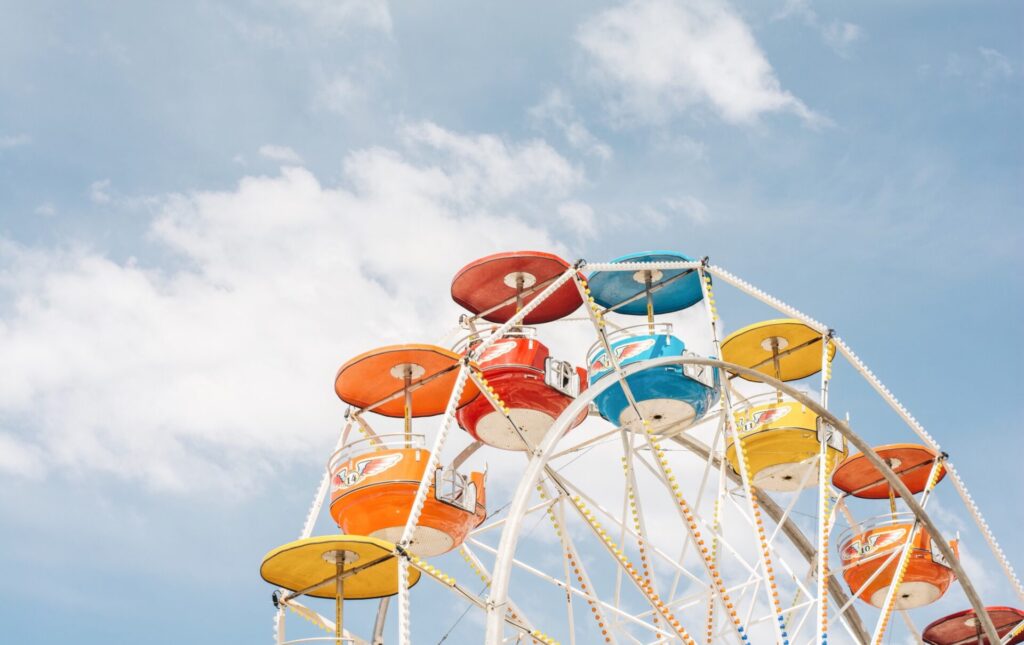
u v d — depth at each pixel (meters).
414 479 33.62
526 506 30.00
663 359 32.88
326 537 30.05
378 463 33.94
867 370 38.22
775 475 40.47
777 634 32.56
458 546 35.25
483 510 35.47
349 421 36.50
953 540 40.50
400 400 36.66
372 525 33.81
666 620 32.41
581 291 34.59
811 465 38.75
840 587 43.44
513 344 36.41
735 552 35.91
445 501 33.56
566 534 35.50
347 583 32.75
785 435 39.31
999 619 42.91
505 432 37.34
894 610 41.28
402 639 28.75
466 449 40.09
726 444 39.94
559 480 35.72
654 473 37.34
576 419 37.44
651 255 37.47
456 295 38.62
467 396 36.56
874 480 42.22
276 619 32.12
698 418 36.72
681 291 39.53
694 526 32.59
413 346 34.19
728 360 42.28
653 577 35.81
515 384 35.88
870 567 40.12
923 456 40.94
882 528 40.34
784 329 40.78
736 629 32.19
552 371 35.84
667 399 35.66
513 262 37.19
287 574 31.61
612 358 33.12
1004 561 38.56
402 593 29.23
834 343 37.97
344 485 34.19
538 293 38.19
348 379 35.44
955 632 43.62
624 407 36.16
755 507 34.09
